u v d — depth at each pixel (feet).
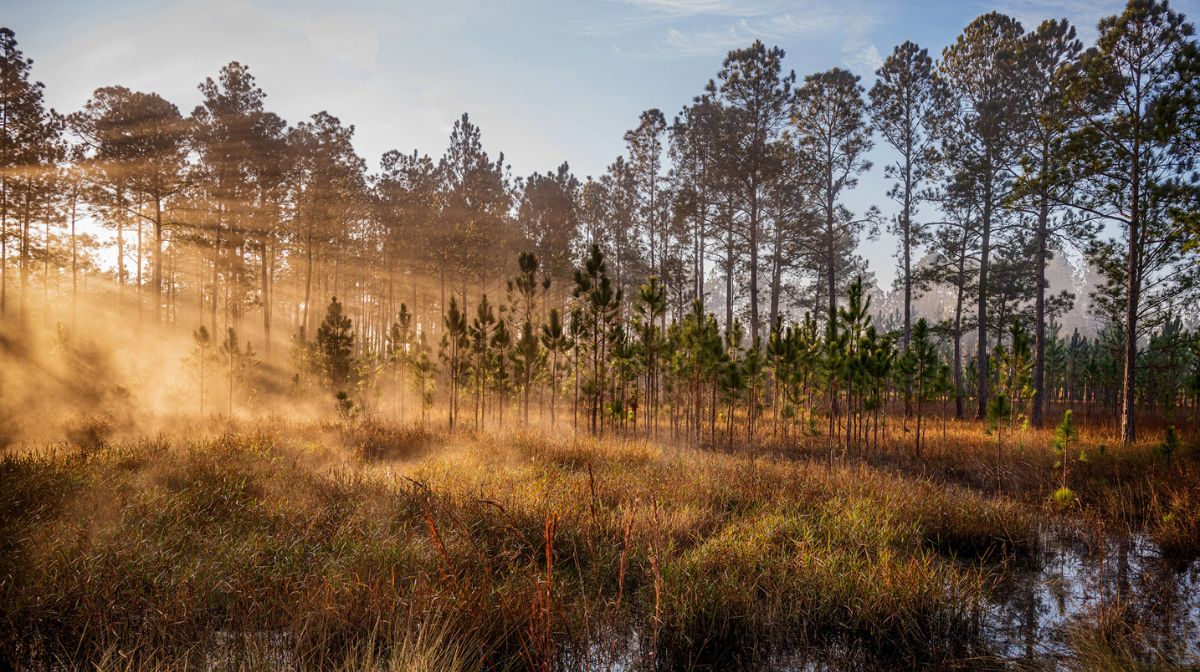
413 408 66.39
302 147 106.93
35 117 87.66
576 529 19.49
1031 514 25.76
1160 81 46.80
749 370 46.75
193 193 94.68
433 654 11.32
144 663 11.22
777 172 85.35
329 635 12.71
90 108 86.58
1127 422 47.73
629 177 119.34
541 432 45.03
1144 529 24.56
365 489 23.34
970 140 76.89
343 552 16.70
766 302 117.70
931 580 16.48
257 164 96.94
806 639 14.73
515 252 123.03
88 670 11.31
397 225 121.08
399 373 65.51
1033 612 16.42
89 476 22.57
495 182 120.78
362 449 33.65
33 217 90.43
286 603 13.71
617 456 34.60
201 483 22.49
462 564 15.89
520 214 124.67
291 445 33.45
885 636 14.70
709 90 88.43
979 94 78.33
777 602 15.60
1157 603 16.92
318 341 58.18
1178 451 36.63
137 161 86.99
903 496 26.45
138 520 18.30
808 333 48.39
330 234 116.67
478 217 116.88
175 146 90.38
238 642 12.62
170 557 15.58
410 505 21.31
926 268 87.20
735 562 17.70
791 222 96.32
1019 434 49.62
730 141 84.89
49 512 18.60
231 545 16.89
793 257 97.96
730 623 14.83
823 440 47.73
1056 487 31.78
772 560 18.03
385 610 13.23
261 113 98.43
